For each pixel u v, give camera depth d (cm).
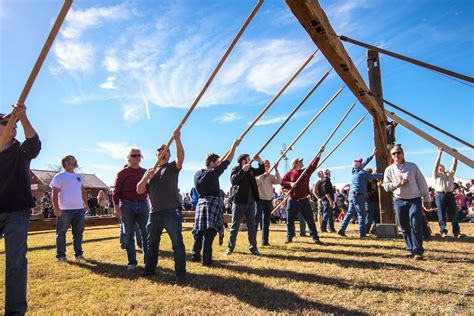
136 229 671
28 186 328
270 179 741
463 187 1641
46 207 1992
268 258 567
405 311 308
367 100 764
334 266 494
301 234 899
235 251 647
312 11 481
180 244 432
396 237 806
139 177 526
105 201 2388
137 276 463
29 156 323
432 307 318
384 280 413
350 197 866
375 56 916
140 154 536
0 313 333
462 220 1380
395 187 557
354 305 330
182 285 410
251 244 612
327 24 529
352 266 492
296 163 773
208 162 543
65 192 586
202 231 526
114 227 1482
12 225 312
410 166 556
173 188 444
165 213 439
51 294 389
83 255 633
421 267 478
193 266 514
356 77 682
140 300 358
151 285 415
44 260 591
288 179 769
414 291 367
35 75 293
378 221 937
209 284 412
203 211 518
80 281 442
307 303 338
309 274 449
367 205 914
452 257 547
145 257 498
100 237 974
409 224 562
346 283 404
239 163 630
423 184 552
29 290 405
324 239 808
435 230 997
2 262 582
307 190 750
